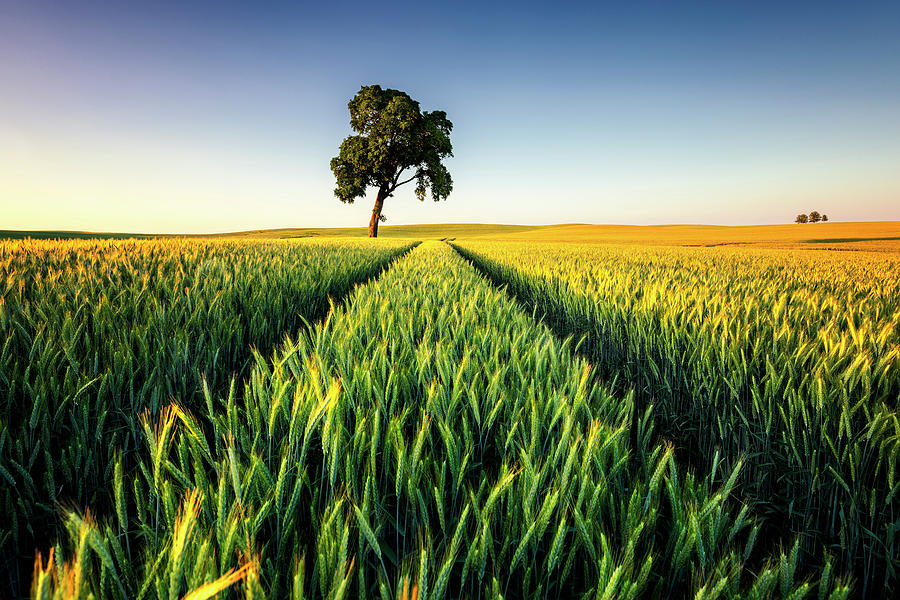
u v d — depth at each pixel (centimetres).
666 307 437
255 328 405
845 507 214
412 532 140
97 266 597
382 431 179
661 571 141
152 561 101
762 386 288
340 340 261
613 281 658
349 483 138
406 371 227
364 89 3544
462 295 513
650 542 138
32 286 409
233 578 83
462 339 308
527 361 249
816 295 516
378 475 175
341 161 3497
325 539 105
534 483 125
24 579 168
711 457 307
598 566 113
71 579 81
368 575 138
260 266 712
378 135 3372
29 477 167
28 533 176
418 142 3562
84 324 279
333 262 962
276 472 156
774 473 256
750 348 321
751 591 102
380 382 211
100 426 201
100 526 165
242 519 112
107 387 232
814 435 221
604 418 183
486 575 134
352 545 135
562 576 119
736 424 293
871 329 321
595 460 142
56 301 352
